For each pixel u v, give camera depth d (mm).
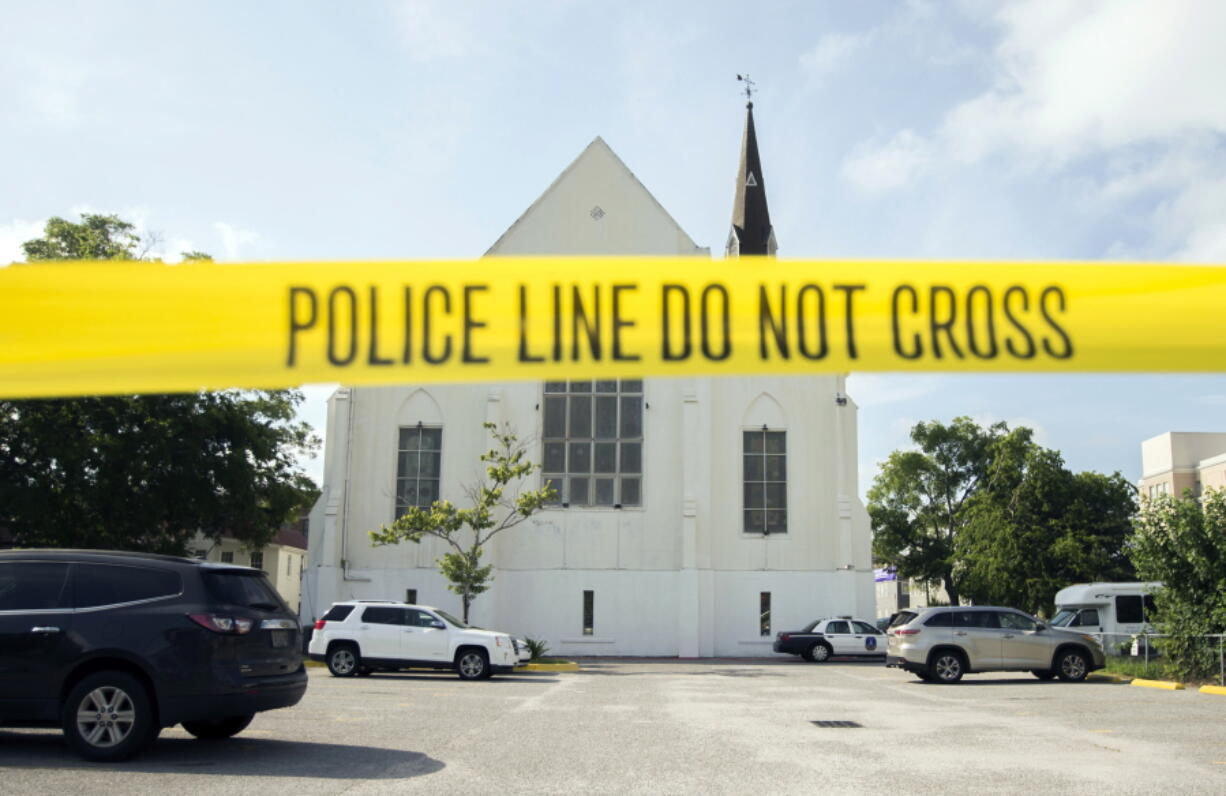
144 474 32219
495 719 13836
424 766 9562
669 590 38750
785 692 19672
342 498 39156
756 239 49250
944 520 64812
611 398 40000
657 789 8523
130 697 9516
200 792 8062
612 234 40625
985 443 64500
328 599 38156
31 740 10914
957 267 5652
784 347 5559
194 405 33219
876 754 10641
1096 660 22906
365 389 40281
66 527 32188
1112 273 5664
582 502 39406
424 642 23281
